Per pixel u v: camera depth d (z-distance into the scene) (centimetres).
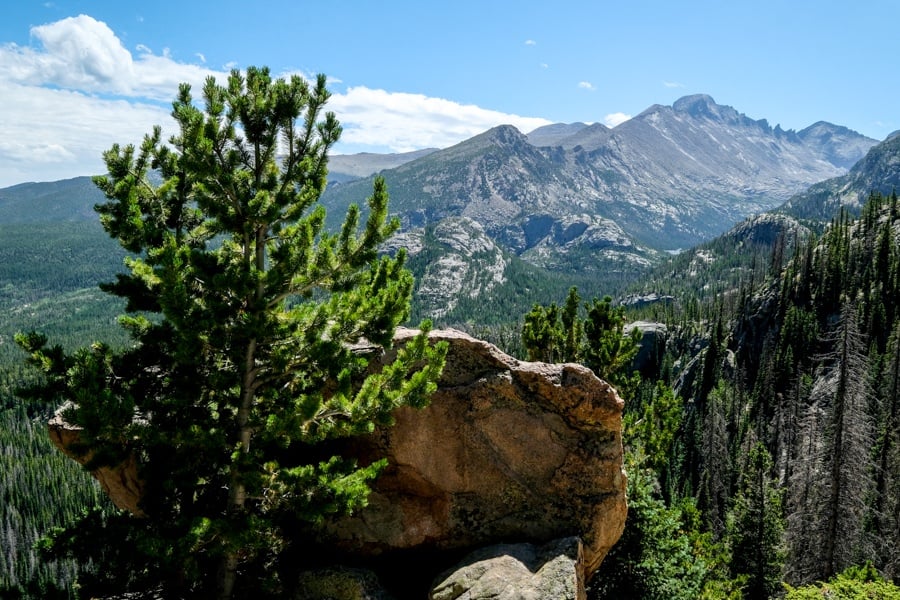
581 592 1291
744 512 3781
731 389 10681
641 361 15462
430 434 1504
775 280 13575
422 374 1288
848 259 12112
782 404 8169
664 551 2111
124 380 1316
